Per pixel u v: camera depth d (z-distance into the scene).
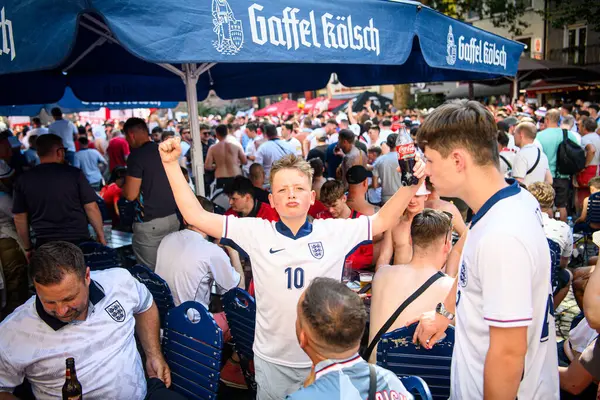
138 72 6.85
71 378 2.12
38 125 12.52
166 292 3.18
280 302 2.26
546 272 1.54
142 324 2.74
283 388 2.35
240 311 2.97
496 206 1.53
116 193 6.74
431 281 2.51
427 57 3.41
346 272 3.57
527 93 23.22
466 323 1.64
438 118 1.60
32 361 2.25
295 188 2.22
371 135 10.14
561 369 2.66
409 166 2.19
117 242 5.92
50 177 4.43
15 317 2.30
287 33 2.53
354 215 4.20
